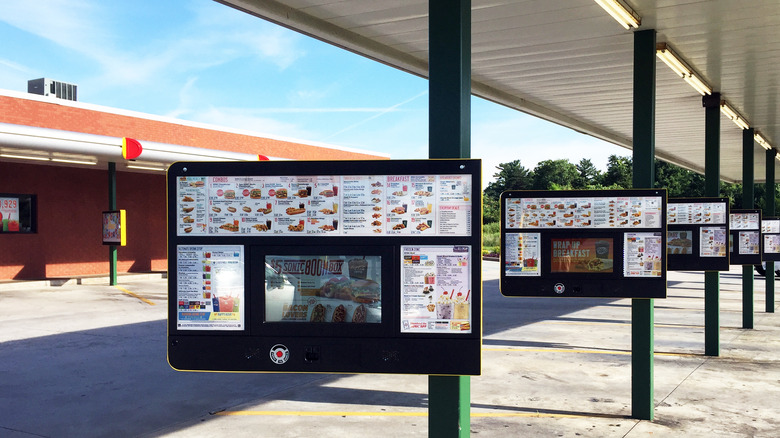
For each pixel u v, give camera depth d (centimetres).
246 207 400
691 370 914
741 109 1173
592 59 845
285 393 801
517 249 693
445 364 384
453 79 407
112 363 973
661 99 1098
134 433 640
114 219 2156
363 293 391
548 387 820
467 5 414
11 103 1905
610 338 1196
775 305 1739
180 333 403
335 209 394
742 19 669
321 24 676
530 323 1400
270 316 398
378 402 756
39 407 734
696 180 6231
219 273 402
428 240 386
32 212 2286
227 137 2627
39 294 1942
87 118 2114
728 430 639
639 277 665
